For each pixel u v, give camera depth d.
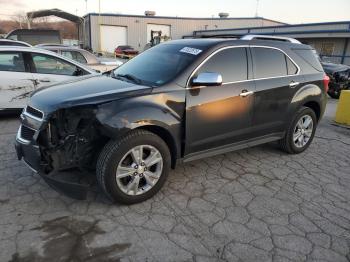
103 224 3.19
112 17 42.03
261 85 4.46
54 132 3.28
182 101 3.70
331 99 12.41
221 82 3.77
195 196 3.81
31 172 4.19
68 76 7.16
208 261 2.77
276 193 3.99
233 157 5.09
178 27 45.50
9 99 6.68
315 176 4.55
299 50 5.13
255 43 4.52
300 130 5.29
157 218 3.34
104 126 3.17
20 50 6.71
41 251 2.78
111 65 10.66
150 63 4.27
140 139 3.40
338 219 3.50
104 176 3.30
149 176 3.58
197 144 3.96
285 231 3.24
